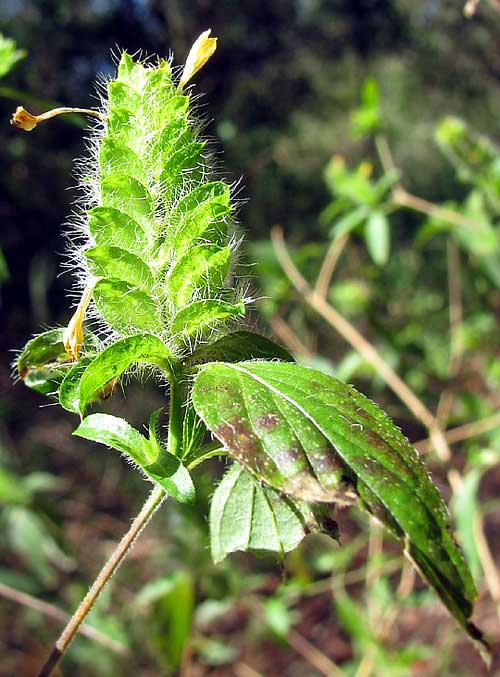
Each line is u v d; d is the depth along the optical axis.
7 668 0.33
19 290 0.55
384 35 0.81
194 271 0.08
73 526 0.40
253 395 0.07
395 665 0.23
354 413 0.07
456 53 0.80
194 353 0.08
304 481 0.07
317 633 0.39
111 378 0.08
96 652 0.29
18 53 0.18
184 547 0.23
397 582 0.38
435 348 0.30
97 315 0.09
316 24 0.78
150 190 0.08
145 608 0.23
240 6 0.69
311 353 0.30
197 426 0.08
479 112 0.84
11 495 0.25
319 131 0.75
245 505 0.10
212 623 0.38
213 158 0.08
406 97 0.82
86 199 0.09
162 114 0.08
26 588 0.26
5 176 0.53
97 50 0.60
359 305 0.30
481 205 0.27
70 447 0.50
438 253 0.48
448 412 0.28
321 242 0.69
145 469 0.08
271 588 0.35
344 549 0.26
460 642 0.34
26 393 0.53
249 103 0.70
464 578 0.07
